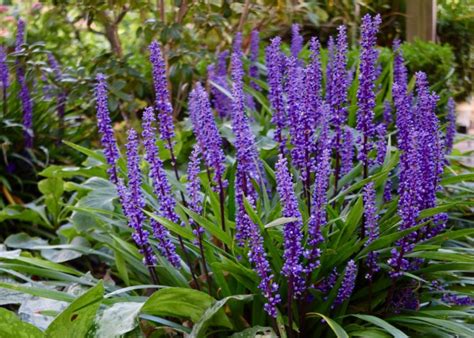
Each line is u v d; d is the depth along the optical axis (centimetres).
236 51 141
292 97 86
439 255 82
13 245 113
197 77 168
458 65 253
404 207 80
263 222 88
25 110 139
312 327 86
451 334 84
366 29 84
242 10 177
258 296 83
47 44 186
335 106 89
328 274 86
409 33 210
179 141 126
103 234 103
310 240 81
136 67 178
